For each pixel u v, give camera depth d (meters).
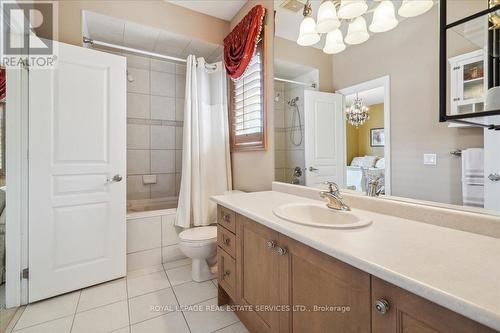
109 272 2.02
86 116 1.90
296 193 1.80
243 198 1.69
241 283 1.44
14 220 1.68
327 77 1.57
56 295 1.80
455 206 1.00
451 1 1.00
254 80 2.25
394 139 1.21
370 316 0.72
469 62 0.95
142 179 3.01
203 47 2.71
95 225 1.96
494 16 0.89
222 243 1.68
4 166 1.73
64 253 1.83
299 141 1.80
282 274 1.10
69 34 1.95
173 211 2.48
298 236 0.93
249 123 2.35
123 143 2.08
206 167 2.56
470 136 0.96
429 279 0.59
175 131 3.21
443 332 0.56
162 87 3.12
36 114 1.71
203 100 2.55
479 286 0.55
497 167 0.90
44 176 1.74
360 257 0.71
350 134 1.44
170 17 2.37
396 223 1.07
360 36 1.37
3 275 1.78
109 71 2.00
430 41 1.07
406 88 1.16
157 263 2.37
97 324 1.52
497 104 0.88
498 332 0.47
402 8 1.17
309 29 1.69
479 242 0.84
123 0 2.15
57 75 1.78
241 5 2.41
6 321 1.54
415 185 1.13
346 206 1.32
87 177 1.92
